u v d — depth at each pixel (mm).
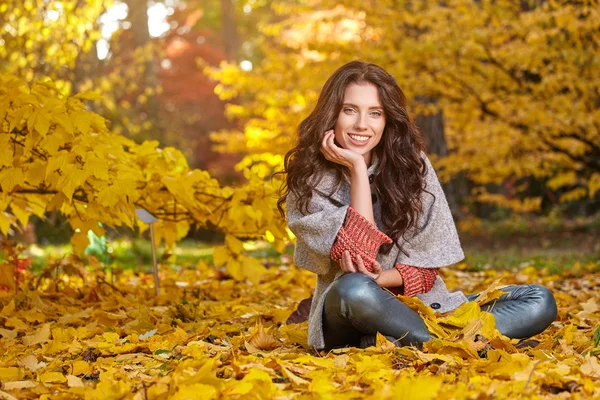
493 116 10664
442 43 9352
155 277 5145
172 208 5191
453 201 16078
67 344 3330
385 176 3275
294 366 2725
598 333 3039
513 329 3143
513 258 8898
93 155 3994
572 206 18672
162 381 2471
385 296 3031
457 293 3428
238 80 12219
